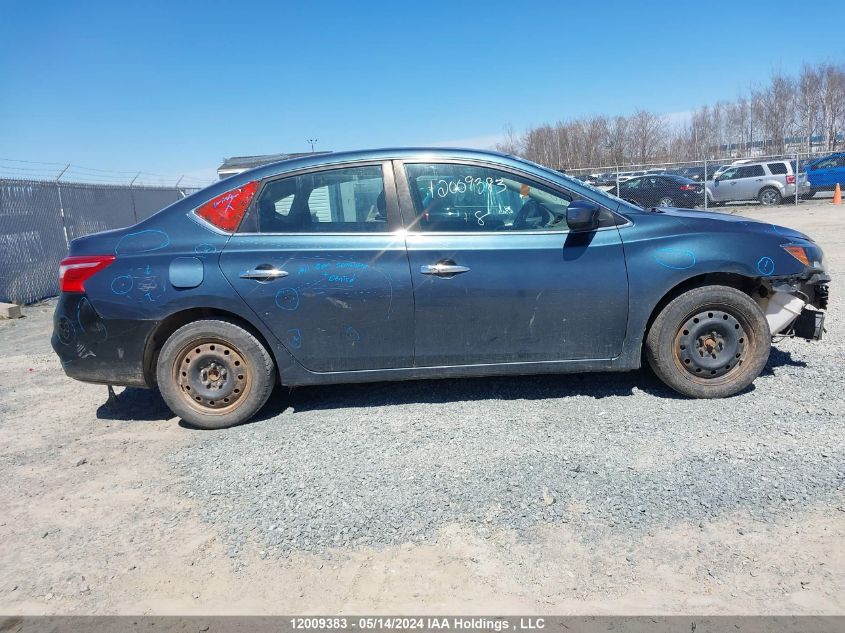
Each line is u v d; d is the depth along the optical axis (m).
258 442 3.99
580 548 2.75
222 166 19.39
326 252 4.04
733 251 4.06
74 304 4.17
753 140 51.94
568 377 4.80
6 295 11.32
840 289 7.79
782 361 4.96
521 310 4.04
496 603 2.45
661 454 3.50
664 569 2.58
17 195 11.78
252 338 4.14
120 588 2.67
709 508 2.96
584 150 49.94
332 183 4.16
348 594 2.56
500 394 4.54
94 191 14.66
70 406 5.02
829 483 3.11
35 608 2.57
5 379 6.04
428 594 2.53
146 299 4.05
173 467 3.75
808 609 2.33
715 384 4.21
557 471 3.38
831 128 47.31
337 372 4.17
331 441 3.93
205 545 2.94
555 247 4.04
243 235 4.13
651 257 4.03
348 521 3.05
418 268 4.00
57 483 3.64
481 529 2.92
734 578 2.51
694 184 22.89
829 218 17.95
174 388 4.22
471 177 4.14
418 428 4.03
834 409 3.97
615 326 4.09
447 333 4.07
